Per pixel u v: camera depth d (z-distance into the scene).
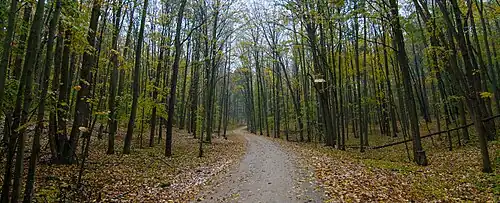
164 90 21.19
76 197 7.59
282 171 10.88
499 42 20.22
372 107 31.38
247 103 55.94
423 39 17.42
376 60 27.38
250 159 14.90
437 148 18.58
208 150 20.08
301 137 32.38
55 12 6.24
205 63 24.80
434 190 8.09
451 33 11.59
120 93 20.39
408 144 21.67
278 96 40.72
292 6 20.47
